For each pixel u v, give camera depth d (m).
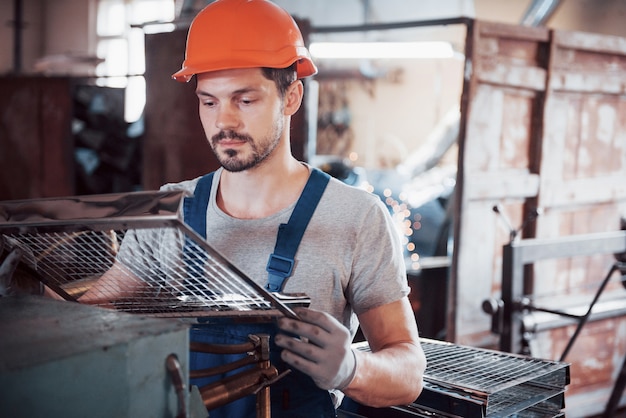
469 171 3.40
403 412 1.43
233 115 1.25
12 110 6.17
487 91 3.42
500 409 1.36
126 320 0.91
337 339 1.03
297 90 1.36
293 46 1.31
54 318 0.92
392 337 1.34
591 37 3.71
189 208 1.44
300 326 1.02
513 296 2.91
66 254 1.17
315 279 1.34
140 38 8.60
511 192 3.55
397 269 1.38
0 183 6.30
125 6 8.78
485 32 3.34
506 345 2.94
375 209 1.39
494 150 3.49
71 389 0.78
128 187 6.46
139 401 0.85
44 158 6.06
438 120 8.43
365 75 8.01
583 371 3.71
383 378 1.21
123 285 1.20
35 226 0.99
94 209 0.95
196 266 1.13
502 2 6.39
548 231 3.73
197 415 0.95
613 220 4.02
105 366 0.81
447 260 4.20
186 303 1.16
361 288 1.37
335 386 1.08
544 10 5.70
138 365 0.84
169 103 4.60
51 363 0.76
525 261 2.92
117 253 1.14
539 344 3.49
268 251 1.36
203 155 4.45
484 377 1.44
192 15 4.92
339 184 1.41
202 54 1.26
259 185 1.39
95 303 1.21
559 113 3.69
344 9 7.69
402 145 8.68
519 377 1.44
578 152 3.81
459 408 1.34
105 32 8.98
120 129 6.50
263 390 1.10
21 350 0.78
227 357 1.26
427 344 1.79
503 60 3.44
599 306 3.63
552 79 3.61
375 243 1.37
